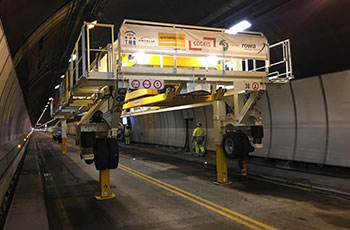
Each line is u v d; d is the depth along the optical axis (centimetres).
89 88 785
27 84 1578
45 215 529
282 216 559
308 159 998
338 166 909
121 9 1359
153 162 1445
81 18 1288
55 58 1756
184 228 506
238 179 948
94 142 705
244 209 611
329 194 726
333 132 913
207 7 1345
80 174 1139
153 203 676
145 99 1098
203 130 1617
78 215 600
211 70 735
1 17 571
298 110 1040
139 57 713
